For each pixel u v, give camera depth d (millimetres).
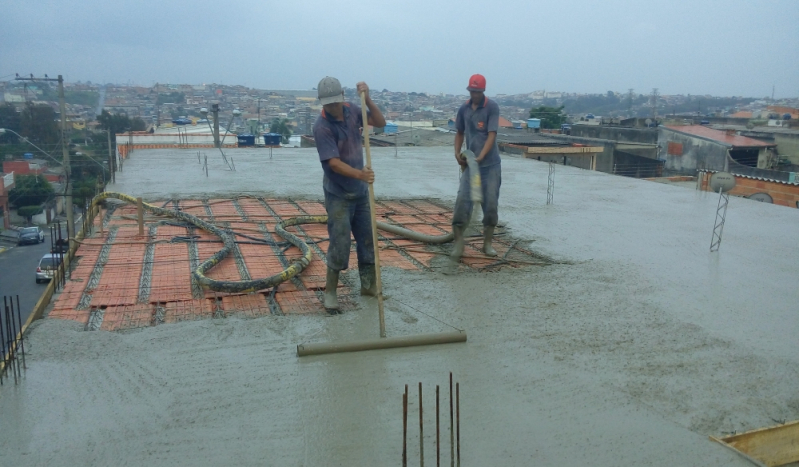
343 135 4176
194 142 28141
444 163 13383
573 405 3078
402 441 2738
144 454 2602
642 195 9500
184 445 2670
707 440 2795
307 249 5531
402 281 5043
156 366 3408
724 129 30344
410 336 3775
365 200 4402
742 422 2953
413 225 7129
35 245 25906
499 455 2654
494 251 5945
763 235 6898
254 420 2885
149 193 8836
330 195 4234
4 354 3283
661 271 5434
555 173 12102
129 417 2883
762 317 4336
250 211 7707
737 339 3938
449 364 3525
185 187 9461
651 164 25438
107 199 8133
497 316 4273
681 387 3283
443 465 2578
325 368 3441
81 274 5000
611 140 27734
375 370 3432
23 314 16859
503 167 12961
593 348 3760
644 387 3277
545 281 5098
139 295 4535
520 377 3373
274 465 2553
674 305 4551
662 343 3852
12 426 2779
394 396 3145
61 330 3834
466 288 4891
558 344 3812
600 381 3338
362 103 4000
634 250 6164
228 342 3754
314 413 2961
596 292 4828
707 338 3939
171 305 4367
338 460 2596
